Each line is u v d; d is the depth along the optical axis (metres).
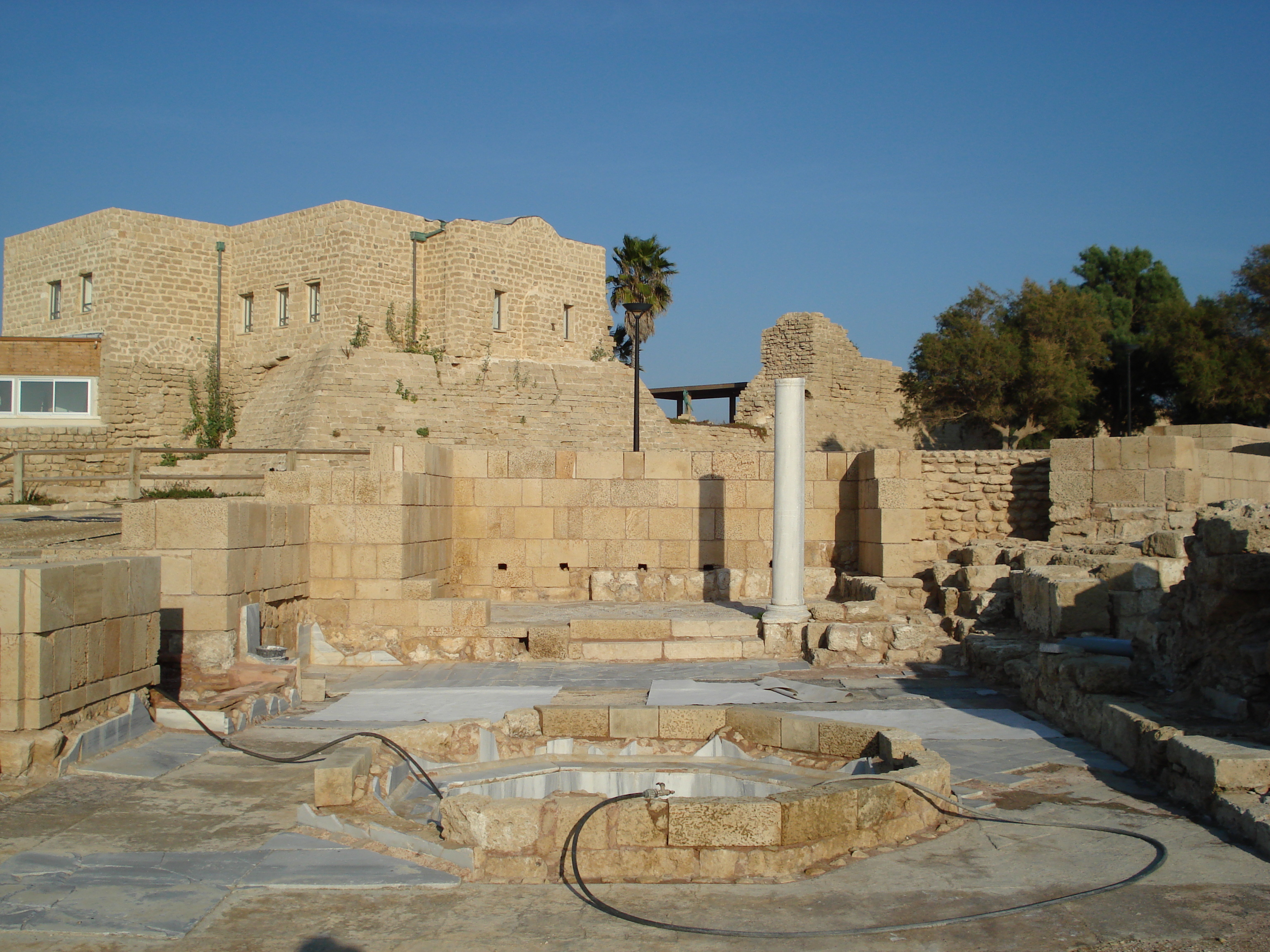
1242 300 44.41
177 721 8.62
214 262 36.72
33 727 7.31
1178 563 10.10
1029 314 46.19
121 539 12.26
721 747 8.11
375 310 35.59
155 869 5.55
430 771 7.64
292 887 5.33
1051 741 8.31
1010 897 5.14
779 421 12.93
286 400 34.06
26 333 37.28
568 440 35.59
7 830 6.19
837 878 5.43
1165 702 7.96
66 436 32.25
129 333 34.41
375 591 12.59
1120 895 5.15
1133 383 49.41
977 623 12.21
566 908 5.08
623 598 15.34
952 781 7.14
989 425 47.91
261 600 10.85
